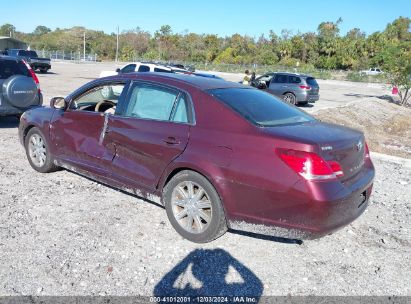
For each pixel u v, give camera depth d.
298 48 73.56
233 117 4.01
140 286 3.40
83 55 76.44
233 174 3.79
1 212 4.59
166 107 4.45
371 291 3.55
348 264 3.98
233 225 3.92
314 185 3.48
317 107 19.81
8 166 6.29
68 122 5.39
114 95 5.29
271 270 3.77
